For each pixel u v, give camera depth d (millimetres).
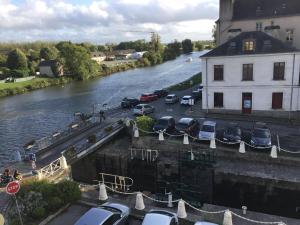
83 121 36812
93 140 29922
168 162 28188
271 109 35812
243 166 25266
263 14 43219
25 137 42219
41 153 27672
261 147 26219
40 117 52406
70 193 19125
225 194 25266
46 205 18156
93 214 15398
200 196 22000
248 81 35844
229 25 44781
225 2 44406
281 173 23719
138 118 32469
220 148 27000
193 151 27766
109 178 30156
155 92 53031
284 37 42375
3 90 79188
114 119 39094
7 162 33156
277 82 34781
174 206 19281
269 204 23703
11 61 104562
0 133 44375
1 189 20641
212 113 38500
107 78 100375
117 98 64312
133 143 30875
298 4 42000
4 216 17516
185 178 26203
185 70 106375
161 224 14703
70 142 30406
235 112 37469
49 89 85875
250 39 34875
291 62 33781
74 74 100875
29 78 96250
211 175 25406
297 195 22688
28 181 20359
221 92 37500
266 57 34406
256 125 33344
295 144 27562
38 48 174375
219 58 36250
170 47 168125
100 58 151375
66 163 24625
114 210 16344
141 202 18406
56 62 102750
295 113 35094
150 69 118875
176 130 31031
